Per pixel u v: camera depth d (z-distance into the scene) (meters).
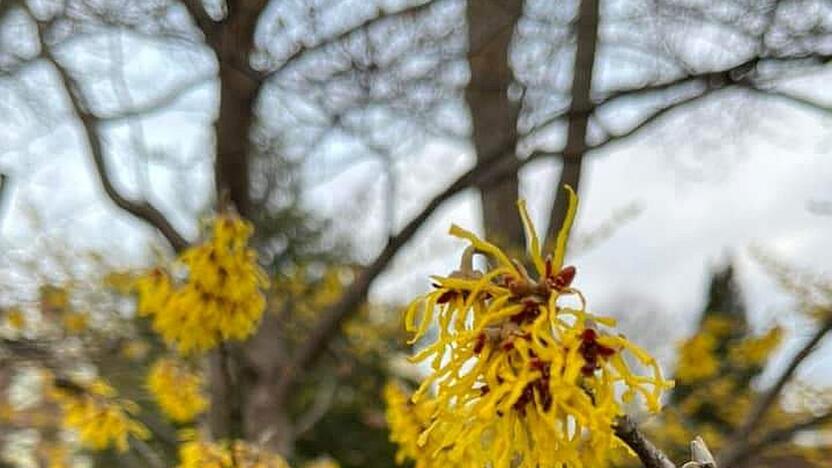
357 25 5.43
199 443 3.21
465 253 1.52
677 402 6.95
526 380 1.37
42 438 6.26
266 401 5.81
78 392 4.12
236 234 3.50
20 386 6.19
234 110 5.73
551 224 6.14
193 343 3.52
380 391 8.52
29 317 5.71
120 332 6.51
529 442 1.41
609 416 1.38
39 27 5.79
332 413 10.20
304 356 5.93
